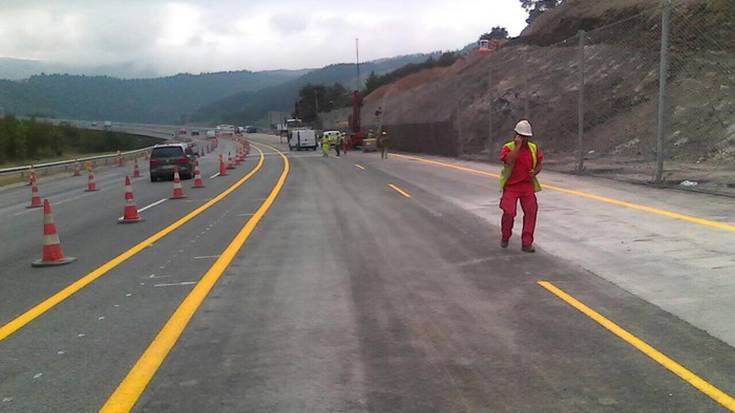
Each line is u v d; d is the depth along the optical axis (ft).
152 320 20.67
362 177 78.84
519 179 29.66
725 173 53.31
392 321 19.77
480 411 13.43
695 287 22.25
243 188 70.23
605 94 94.94
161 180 90.02
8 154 193.57
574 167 68.44
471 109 133.28
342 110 329.72
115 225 44.47
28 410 14.20
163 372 16.12
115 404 14.30
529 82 120.37
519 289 23.06
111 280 26.73
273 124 529.45
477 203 48.16
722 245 28.04
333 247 32.40
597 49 108.27
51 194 77.51
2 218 53.67
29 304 23.38
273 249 32.37
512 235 34.12
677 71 81.71
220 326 19.77
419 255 29.71
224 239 36.01
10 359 17.52
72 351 17.98
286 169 102.73
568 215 38.55
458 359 16.42
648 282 23.22
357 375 15.56
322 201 53.83
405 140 151.94
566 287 23.08
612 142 81.30
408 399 14.11
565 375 15.20
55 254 31.22
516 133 29.58
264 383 15.24
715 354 16.30
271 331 19.13
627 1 121.90
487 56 166.09
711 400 13.74
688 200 40.98
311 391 14.70
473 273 25.76
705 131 67.46
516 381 14.93
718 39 79.71
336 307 21.48
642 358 16.14
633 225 34.04
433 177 73.51
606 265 26.09
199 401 14.33
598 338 17.67
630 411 13.29
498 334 18.25
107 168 139.85
